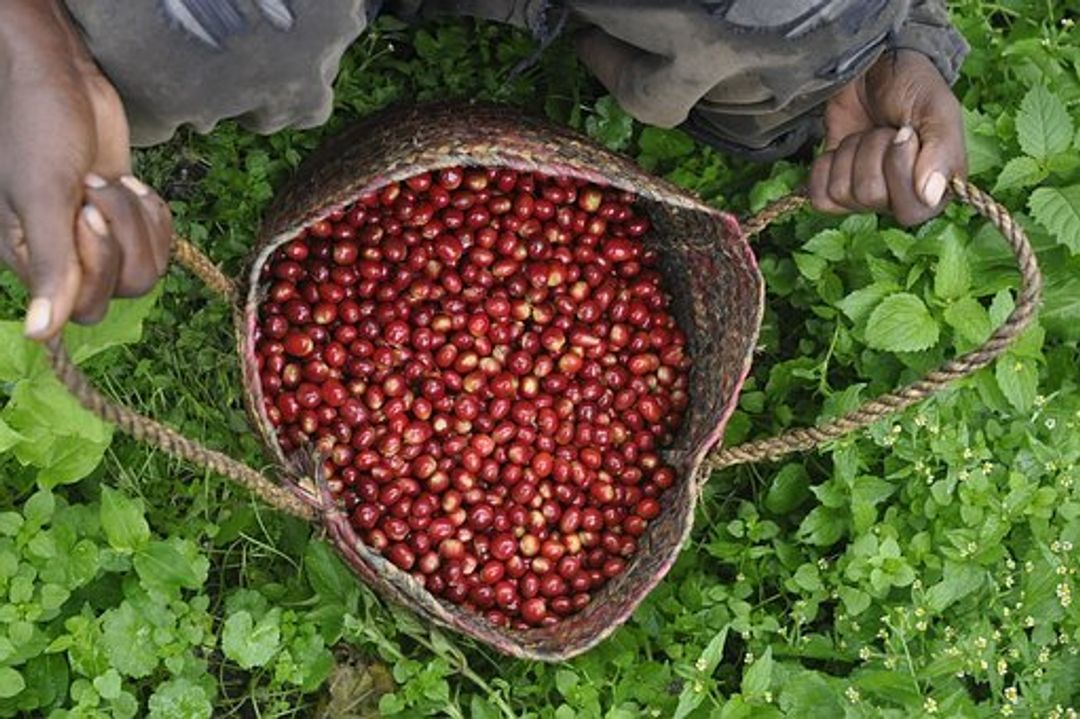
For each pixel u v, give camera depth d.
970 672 1.08
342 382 1.08
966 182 0.94
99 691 0.98
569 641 1.05
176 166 1.12
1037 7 1.20
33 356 0.94
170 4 0.80
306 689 1.04
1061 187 1.11
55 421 0.95
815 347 1.15
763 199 1.11
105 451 1.07
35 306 0.74
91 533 1.02
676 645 1.09
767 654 1.03
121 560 1.02
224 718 1.07
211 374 1.10
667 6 0.89
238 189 1.10
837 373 1.15
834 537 1.09
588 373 1.12
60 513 1.01
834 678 1.06
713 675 1.11
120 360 1.08
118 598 1.05
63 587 0.99
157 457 1.09
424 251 1.09
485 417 1.10
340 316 1.08
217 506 1.09
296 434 1.07
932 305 1.08
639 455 1.13
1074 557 1.09
